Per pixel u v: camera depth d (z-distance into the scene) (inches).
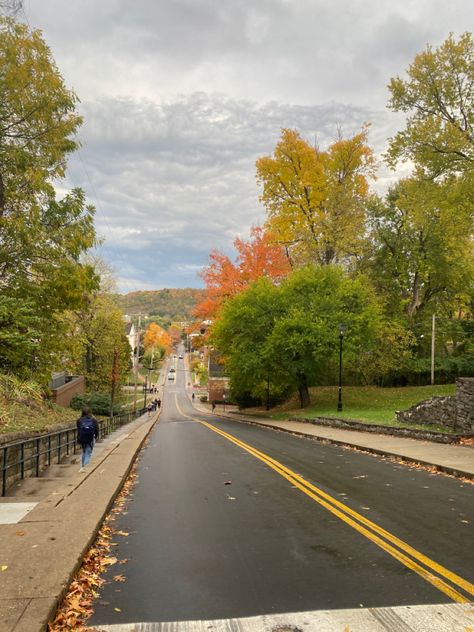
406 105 1063.0
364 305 1512.1
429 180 1069.1
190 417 2239.2
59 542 241.1
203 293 1998.0
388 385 1946.4
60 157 748.6
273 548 249.8
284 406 1870.1
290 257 1781.5
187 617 173.2
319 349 1348.4
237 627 165.2
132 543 261.4
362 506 338.6
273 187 1562.5
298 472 483.5
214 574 214.1
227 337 1646.2
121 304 2159.2
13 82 682.8
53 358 805.9
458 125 1024.2
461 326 1877.5
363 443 689.6
